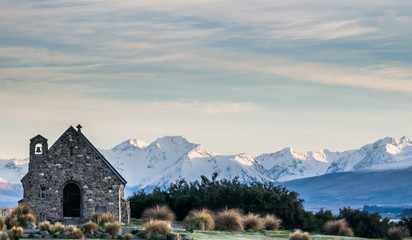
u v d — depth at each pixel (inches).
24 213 2938.0
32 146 3592.5
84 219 3521.2
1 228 2706.7
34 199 3555.6
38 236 2404.0
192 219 3225.9
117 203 3538.4
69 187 3582.7
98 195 3543.3
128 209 3592.5
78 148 3580.2
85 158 3570.4
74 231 2438.5
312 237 3294.8
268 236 3048.7
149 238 2524.6
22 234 2400.3
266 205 4047.7
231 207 4084.6
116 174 3580.2
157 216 3543.3
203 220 3208.7
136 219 3983.8
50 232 2518.5
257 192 4111.7
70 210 3567.9
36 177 3570.4
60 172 3565.5
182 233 2834.6
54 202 3553.2
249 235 3041.3
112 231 2566.4
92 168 3565.5
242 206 4104.3
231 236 2913.4
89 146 3585.1
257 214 3772.1
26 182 3572.8
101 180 3553.2
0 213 3112.7
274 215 3969.0
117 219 3518.7
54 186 3558.1
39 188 3560.5
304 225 4045.3
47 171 3570.4
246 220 3417.8
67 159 3572.8
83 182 3553.2
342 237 3371.1
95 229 2539.4
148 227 2571.4
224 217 3287.4
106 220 3144.7
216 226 3257.9
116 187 3545.8
